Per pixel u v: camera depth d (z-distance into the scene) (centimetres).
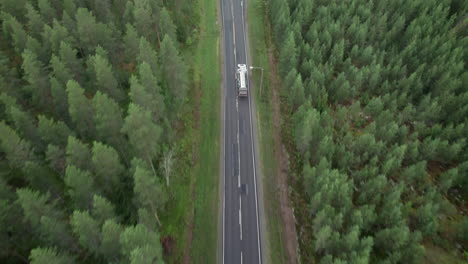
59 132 4100
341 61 6400
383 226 4225
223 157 5406
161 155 4975
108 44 5631
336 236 3634
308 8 6931
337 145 4853
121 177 4206
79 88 4125
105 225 2841
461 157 5075
